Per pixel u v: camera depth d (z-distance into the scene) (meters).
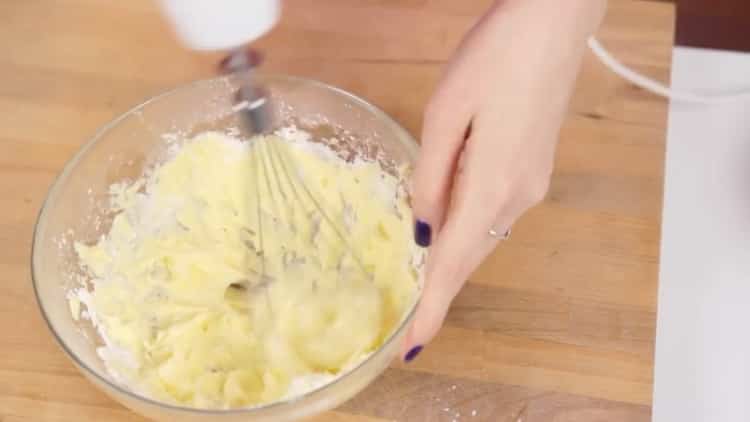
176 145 1.02
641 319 0.95
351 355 0.93
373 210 1.00
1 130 1.05
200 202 1.03
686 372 0.97
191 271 1.01
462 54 0.84
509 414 0.91
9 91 1.08
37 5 1.13
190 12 0.79
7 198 1.02
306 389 0.91
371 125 0.98
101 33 1.11
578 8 0.84
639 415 0.91
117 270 0.99
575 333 0.94
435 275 0.83
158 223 1.02
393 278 0.97
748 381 0.97
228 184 1.03
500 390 0.92
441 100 0.84
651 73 1.08
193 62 1.09
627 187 1.01
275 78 0.98
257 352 0.96
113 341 0.95
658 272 0.97
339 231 1.01
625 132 1.04
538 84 0.84
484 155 0.83
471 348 0.94
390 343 0.85
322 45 1.10
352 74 1.08
